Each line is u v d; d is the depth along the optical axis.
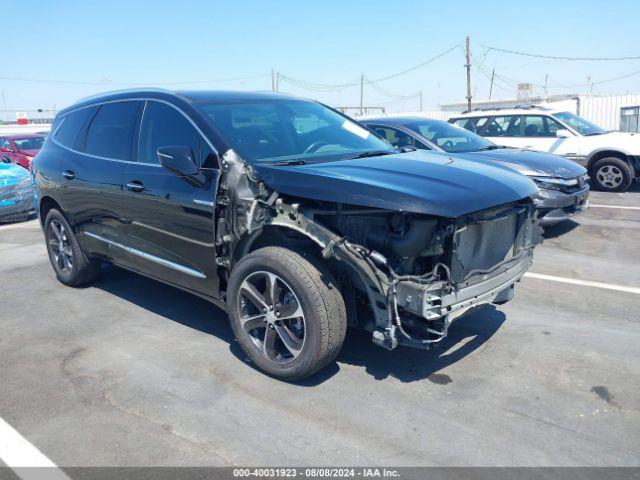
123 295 5.67
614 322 4.73
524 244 3.97
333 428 3.23
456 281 3.33
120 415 3.42
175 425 3.30
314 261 3.57
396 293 3.31
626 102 30.34
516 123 12.41
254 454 3.01
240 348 4.34
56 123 6.00
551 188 7.47
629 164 11.64
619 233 8.08
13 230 9.52
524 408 3.41
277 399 3.56
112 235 5.00
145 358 4.20
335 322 3.50
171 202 4.20
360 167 3.76
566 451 2.99
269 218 3.63
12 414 3.46
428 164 3.93
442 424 3.25
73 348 4.42
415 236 3.27
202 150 4.09
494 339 4.39
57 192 5.54
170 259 4.43
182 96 4.52
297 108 4.88
